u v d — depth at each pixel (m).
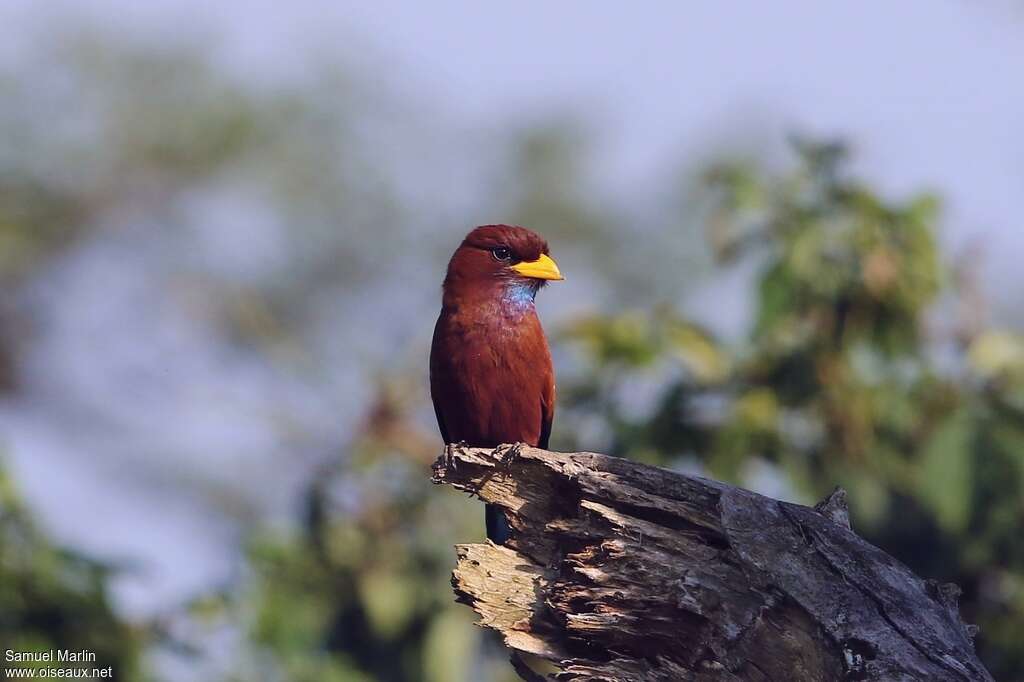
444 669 13.29
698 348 13.00
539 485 8.90
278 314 22.06
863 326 12.63
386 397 13.98
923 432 12.90
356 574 13.58
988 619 12.73
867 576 8.10
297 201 22.39
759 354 12.88
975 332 12.95
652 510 8.39
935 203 12.55
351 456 13.80
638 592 8.21
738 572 8.15
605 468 8.61
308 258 22.31
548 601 8.49
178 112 22.78
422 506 13.74
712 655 8.09
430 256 22.11
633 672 8.15
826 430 12.79
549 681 8.64
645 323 13.23
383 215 22.27
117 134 22.80
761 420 12.50
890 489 13.31
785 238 12.66
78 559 12.52
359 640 13.73
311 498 13.74
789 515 8.27
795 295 12.59
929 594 8.14
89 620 12.41
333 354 20.31
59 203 23.17
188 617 12.88
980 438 12.30
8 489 12.34
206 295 22.38
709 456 12.84
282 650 12.95
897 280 12.46
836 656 7.95
